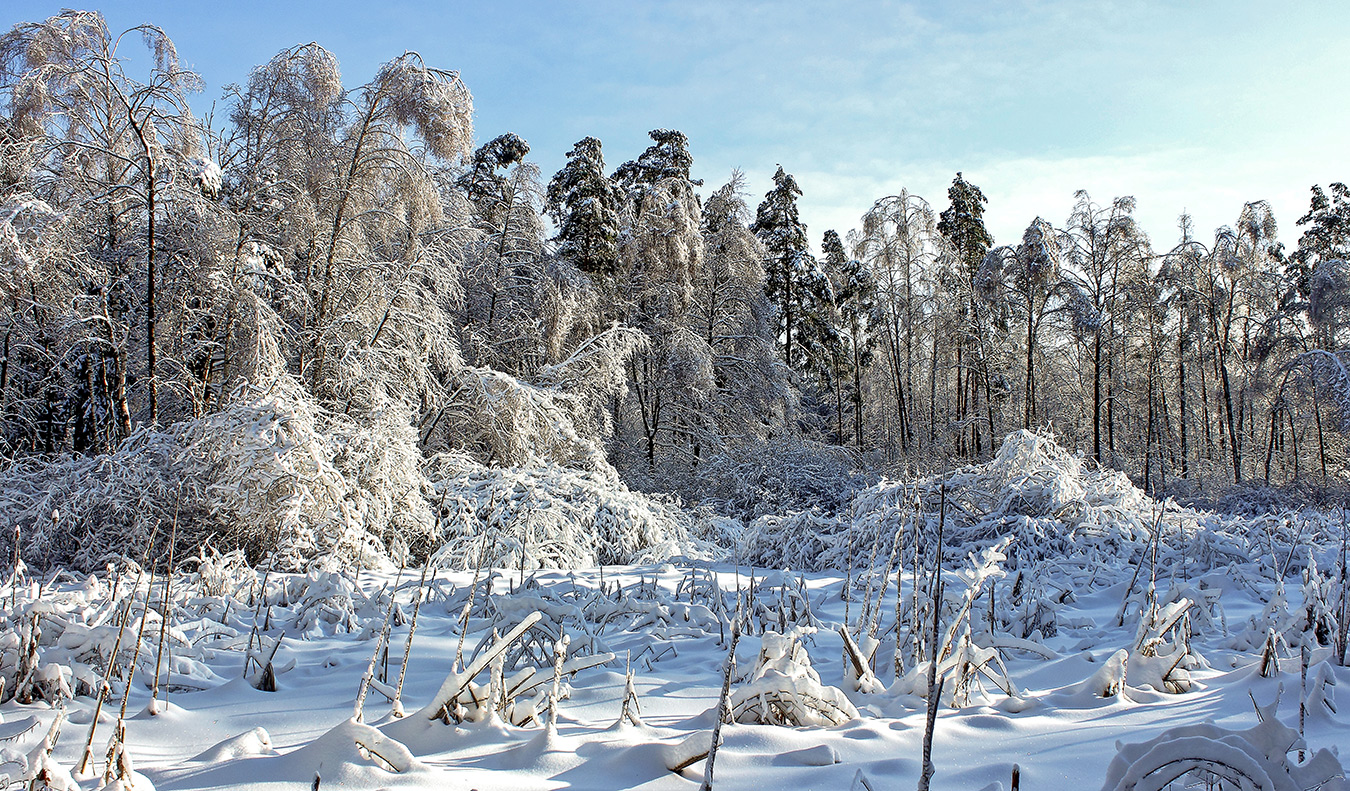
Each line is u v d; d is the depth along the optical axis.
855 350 33.50
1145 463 26.47
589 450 15.19
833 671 4.73
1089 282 25.81
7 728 3.41
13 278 12.38
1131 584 6.77
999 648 4.92
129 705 3.96
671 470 22.06
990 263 26.44
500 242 20.45
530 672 3.56
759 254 25.42
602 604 6.48
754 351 25.08
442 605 6.99
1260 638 5.13
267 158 15.58
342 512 10.34
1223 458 28.84
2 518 9.53
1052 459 11.68
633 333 18.48
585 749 3.00
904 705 3.72
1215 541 8.98
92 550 9.68
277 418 10.37
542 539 11.20
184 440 10.54
